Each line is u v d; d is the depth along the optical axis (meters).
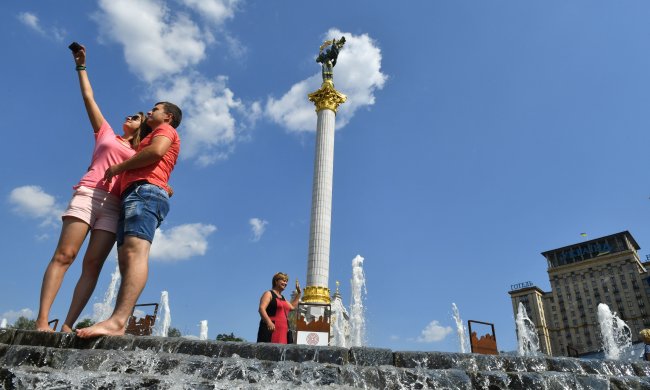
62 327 5.35
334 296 37.09
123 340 4.64
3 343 4.47
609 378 4.66
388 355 5.10
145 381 3.46
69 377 3.41
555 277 116.69
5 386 3.31
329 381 4.16
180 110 6.50
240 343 4.82
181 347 4.69
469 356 5.22
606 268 109.81
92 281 5.68
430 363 5.10
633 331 100.81
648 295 101.75
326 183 31.08
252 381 4.05
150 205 5.42
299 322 14.48
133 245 5.18
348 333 29.41
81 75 6.59
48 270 5.27
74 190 5.82
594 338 105.44
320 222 29.73
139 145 5.96
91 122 6.45
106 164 6.00
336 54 37.47
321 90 34.53
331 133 33.22
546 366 5.30
